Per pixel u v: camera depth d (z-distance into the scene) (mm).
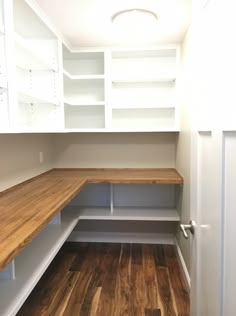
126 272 2551
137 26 2221
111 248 3129
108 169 3285
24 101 2334
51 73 2424
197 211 1170
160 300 2113
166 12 1949
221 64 841
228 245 788
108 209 3162
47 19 2059
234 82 745
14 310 1309
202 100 1069
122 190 3312
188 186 2291
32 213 1564
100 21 2123
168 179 2627
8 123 1547
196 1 1144
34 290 2234
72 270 2586
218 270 859
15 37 1578
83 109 3199
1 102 1542
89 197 3336
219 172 842
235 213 735
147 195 3303
